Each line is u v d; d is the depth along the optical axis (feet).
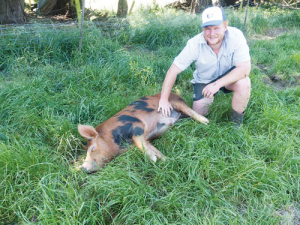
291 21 19.76
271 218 5.91
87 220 5.71
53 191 6.17
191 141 7.55
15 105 9.25
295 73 12.23
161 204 6.13
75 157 7.74
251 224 5.77
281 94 10.29
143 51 14.25
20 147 7.27
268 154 7.66
